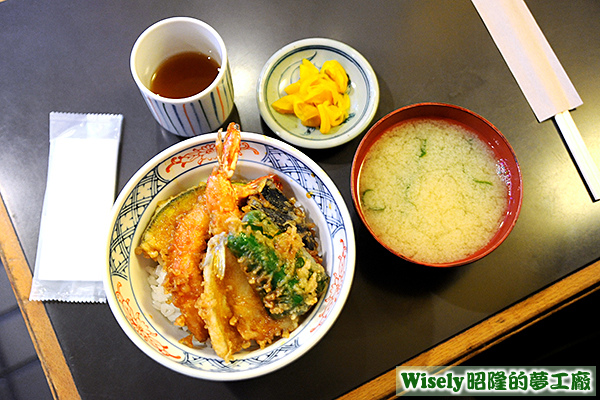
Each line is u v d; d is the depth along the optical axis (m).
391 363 0.31
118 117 0.35
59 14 0.38
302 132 0.35
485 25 0.38
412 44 0.38
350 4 0.39
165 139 0.35
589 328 0.42
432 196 0.33
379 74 0.37
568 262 0.34
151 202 0.29
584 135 0.36
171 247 0.27
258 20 0.38
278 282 0.25
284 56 0.36
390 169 0.33
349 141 0.35
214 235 0.26
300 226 0.29
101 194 0.34
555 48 0.38
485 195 0.33
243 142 0.29
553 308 0.33
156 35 0.30
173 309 0.29
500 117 0.36
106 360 0.31
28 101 0.36
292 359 0.24
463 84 0.37
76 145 0.34
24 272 0.33
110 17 0.38
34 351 0.40
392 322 0.32
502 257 0.33
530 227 0.34
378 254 0.33
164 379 0.31
